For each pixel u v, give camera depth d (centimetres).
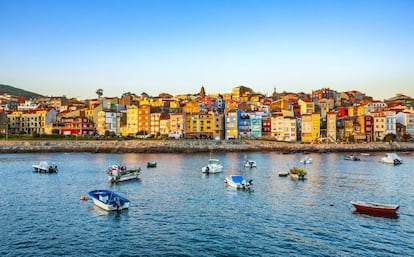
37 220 5225
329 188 7762
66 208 5897
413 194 7156
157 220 5250
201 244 4325
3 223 5072
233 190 7488
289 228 4897
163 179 8944
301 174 9012
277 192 7288
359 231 4781
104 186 7900
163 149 17938
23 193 7069
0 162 12675
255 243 4356
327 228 4900
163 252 4094
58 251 4109
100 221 5191
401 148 19625
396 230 4828
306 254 4047
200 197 6794
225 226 4981
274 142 19888
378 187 7919
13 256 3966
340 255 4019
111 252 4091
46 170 10019
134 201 6412
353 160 14175
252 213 5641
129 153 17262
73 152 17475
